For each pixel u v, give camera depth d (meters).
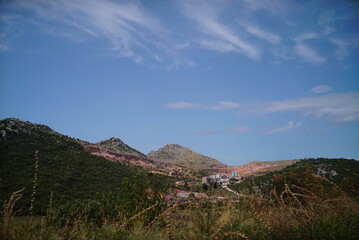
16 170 50.78
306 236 4.52
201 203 5.12
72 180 55.62
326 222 4.69
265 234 4.45
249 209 5.21
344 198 5.60
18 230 4.32
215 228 4.46
